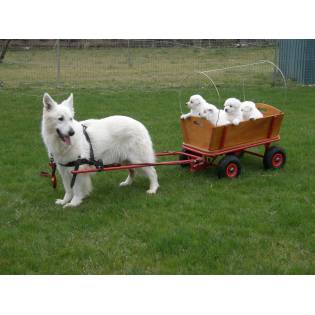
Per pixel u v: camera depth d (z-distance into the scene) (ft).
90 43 82.28
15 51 81.87
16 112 42.16
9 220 20.30
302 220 19.76
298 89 56.13
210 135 24.48
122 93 52.85
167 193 23.34
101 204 22.11
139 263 16.67
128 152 23.40
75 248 17.66
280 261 16.67
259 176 25.55
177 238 18.10
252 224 19.58
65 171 21.98
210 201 22.16
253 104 26.32
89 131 22.33
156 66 73.20
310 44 60.08
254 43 83.10
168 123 38.14
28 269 16.37
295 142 32.07
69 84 59.11
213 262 16.58
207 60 77.36
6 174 26.14
